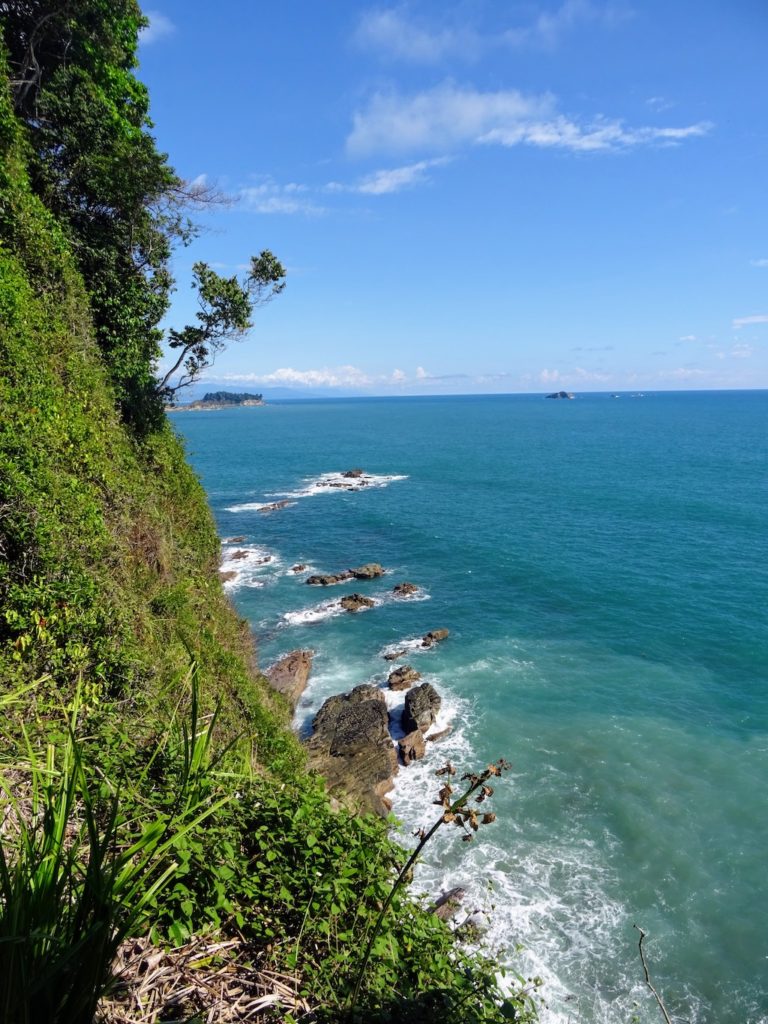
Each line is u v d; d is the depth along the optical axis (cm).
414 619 2894
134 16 1928
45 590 780
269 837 448
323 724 1944
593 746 1869
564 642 2623
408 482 6788
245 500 5784
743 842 1477
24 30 1664
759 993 1127
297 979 370
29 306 1225
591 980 1144
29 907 229
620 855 1440
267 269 2012
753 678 2281
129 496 1300
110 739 554
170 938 348
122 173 1695
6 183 1340
